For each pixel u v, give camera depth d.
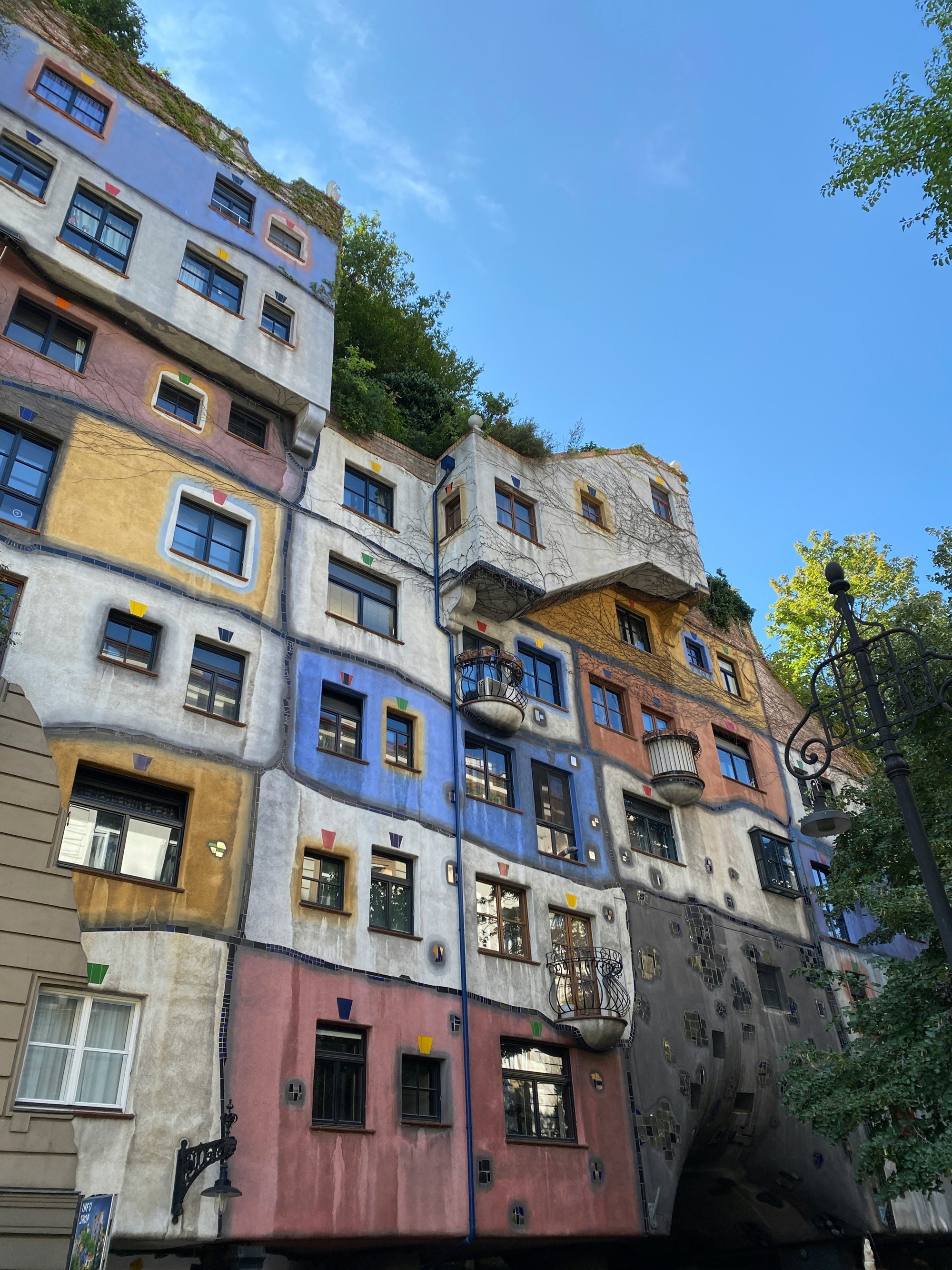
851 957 28.64
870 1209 23.70
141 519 17.58
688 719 28.55
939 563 21.33
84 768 14.81
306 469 21.62
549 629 25.53
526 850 21.12
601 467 27.97
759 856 27.72
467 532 23.05
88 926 13.50
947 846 17.73
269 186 23.83
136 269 19.58
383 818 18.53
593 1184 18.17
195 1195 12.88
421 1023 17.08
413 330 34.69
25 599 15.22
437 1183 15.84
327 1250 15.28
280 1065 14.66
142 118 21.47
